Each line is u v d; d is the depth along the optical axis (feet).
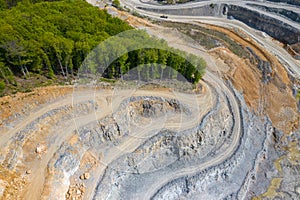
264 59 272.31
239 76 237.66
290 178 195.83
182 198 171.01
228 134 200.13
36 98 164.86
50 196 133.69
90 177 151.33
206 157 184.34
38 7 223.92
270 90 247.50
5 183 132.36
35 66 174.81
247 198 182.19
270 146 215.10
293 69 280.92
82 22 202.90
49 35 176.76
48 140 152.76
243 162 193.16
